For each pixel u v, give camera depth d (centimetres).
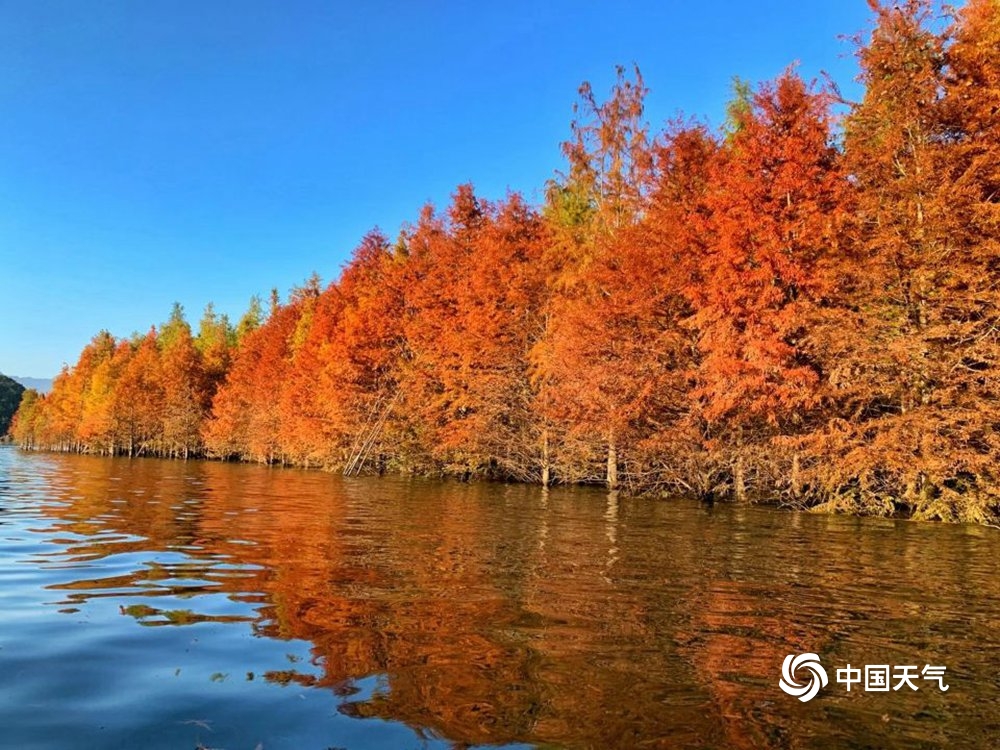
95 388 6931
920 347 1438
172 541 816
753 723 304
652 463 2117
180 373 5916
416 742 270
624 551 825
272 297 7144
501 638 423
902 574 725
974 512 1402
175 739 269
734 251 1733
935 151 1491
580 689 338
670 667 377
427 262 3266
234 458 5656
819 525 1275
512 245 2727
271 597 521
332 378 3356
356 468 3234
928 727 309
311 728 281
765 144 1769
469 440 2684
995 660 412
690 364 1989
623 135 2498
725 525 1202
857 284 1633
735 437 1891
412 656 382
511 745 271
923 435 1426
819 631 468
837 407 1681
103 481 2094
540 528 1056
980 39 1551
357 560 700
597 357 2159
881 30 1609
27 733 272
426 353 2973
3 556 695
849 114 1727
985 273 1428
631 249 2088
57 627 430
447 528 1017
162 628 431
